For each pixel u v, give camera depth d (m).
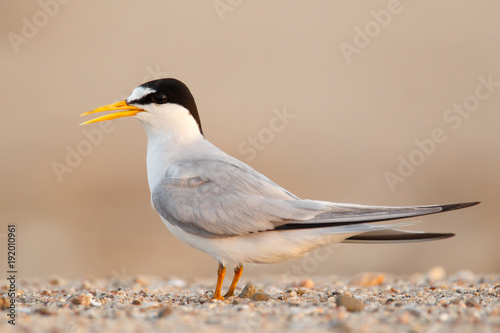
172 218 6.75
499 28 22.27
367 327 4.88
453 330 4.77
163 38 21.48
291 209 6.54
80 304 6.27
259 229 6.53
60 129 17.38
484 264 12.84
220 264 6.78
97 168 16.16
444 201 15.05
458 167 16.45
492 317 5.18
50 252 12.95
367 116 18.70
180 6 22.98
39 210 14.67
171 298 6.99
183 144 7.30
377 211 6.46
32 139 16.91
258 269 12.52
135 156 16.52
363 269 12.73
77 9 22.73
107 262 12.73
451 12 23.11
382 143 17.55
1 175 15.77
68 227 14.07
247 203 6.59
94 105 18.39
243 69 20.28
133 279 9.55
